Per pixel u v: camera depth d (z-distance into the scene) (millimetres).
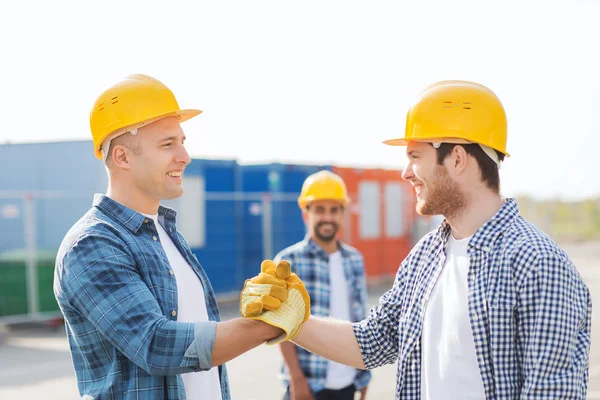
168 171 2498
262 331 2275
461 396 2328
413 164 2523
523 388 2184
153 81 2529
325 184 4270
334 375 4012
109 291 2250
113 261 2285
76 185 11570
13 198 11484
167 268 2471
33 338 10109
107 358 2332
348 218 15125
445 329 2408
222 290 13023
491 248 2326
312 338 2740
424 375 2477
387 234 16250
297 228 14398
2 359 8609
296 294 2416
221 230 13070
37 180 11820
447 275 2463
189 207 12570
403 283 2701
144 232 2496
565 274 2199
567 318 2170
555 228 31875
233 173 13398
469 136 2404
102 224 2381
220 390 2609
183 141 2584
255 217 13734
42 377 7633
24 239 11422
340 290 4254
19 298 10438
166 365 2178
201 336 2189
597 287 15008
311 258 4238
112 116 2457
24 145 11914
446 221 2541
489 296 2279
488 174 2434
